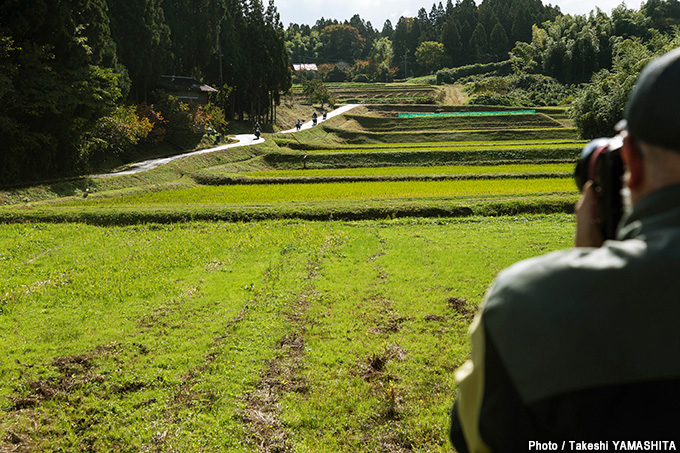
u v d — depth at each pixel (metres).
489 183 30.47
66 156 34.16
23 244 16.44
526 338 1.01
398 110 98.62
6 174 30.06
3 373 7.77
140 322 10.09
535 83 112.38
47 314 10.66
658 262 0.94
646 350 0.92
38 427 6.29
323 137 71.06
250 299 11.34
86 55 34.16
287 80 75.06
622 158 1.19
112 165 40.59
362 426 6.25
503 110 92.12
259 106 72.25
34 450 5.84
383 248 15.91
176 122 51.47
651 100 0.98
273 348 8.70
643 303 0.93
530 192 25.06
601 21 124.88
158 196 28.67
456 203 21.58
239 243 16.58
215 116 57.88
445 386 7.11
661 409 0.90
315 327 9.58
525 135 67.81
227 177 34.44
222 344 8.84
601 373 0.94
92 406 6.80
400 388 7.10
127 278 12.99
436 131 71.94
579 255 1.07
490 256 14.25
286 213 21.16
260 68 69.88
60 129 32.88
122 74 42.00
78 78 32.91
